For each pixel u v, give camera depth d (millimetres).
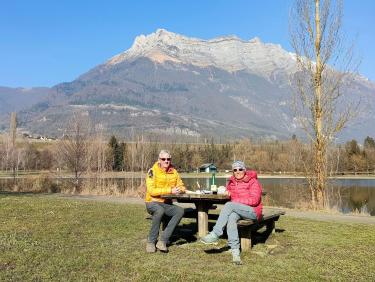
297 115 19703
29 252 6941
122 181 31219
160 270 6105
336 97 19109
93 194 25453
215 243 8016
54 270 5977
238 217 7043
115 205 15281
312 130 19266
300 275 6066
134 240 8250
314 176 18969
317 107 19188
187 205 15953
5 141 56094
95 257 6801
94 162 31609
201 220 8414
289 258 7070
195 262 6637
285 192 24703
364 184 47031
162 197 7512
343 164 59438
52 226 9500
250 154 81625
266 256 7156
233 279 5773
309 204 18531
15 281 5438
